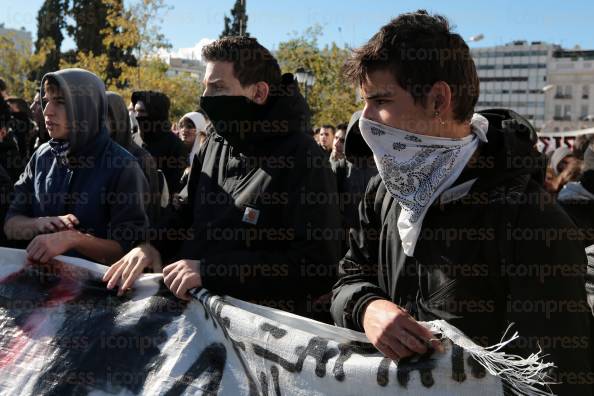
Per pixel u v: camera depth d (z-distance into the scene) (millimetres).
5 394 2162
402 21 1454
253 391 1790
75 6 38438
